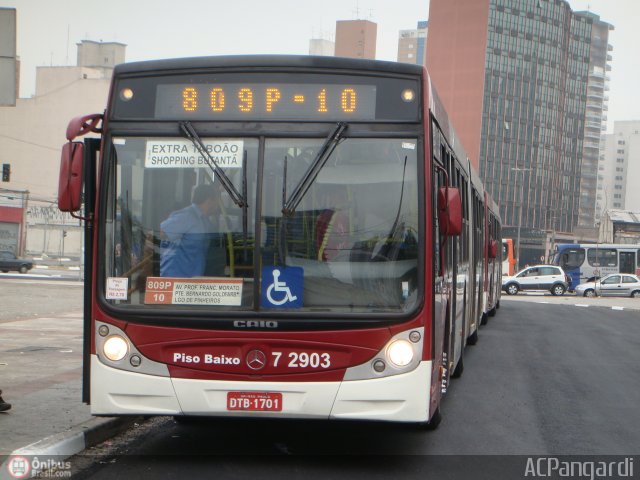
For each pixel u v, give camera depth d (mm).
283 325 6879
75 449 7641
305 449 7988
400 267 6988
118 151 7297
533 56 133000
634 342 20906
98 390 7078
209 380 6922
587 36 144625
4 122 88188
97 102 87688
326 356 6863
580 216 179000
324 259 6988
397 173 7102
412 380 6863
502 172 130125
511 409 10562
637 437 8984
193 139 7203
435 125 7805
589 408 10781
